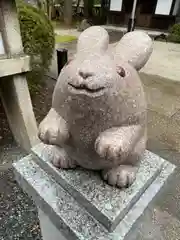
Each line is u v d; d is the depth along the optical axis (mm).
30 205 1316
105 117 481
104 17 7633
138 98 525
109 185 655
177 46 5066
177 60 4035
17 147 1709
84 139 530
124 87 480
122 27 7168
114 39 5164
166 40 5551
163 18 6848
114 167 632
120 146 491
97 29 602
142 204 654
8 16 1140
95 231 580
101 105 458
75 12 8000
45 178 728
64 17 6996
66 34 5641
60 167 697
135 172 669
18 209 1293
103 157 501
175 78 3193
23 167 765
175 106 2432
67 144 578
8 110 1571
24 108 1453
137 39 591
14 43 1216
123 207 590
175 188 1384
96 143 506
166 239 1110
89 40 568
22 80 1371
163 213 1242
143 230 1119
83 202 629
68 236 616
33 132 1561
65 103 486
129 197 621
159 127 2057
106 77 440
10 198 1350
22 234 1172
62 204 646
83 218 611
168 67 3639
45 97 2348
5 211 1279
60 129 535
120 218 596
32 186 700
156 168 728
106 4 7555
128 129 531
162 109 2361
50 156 739
